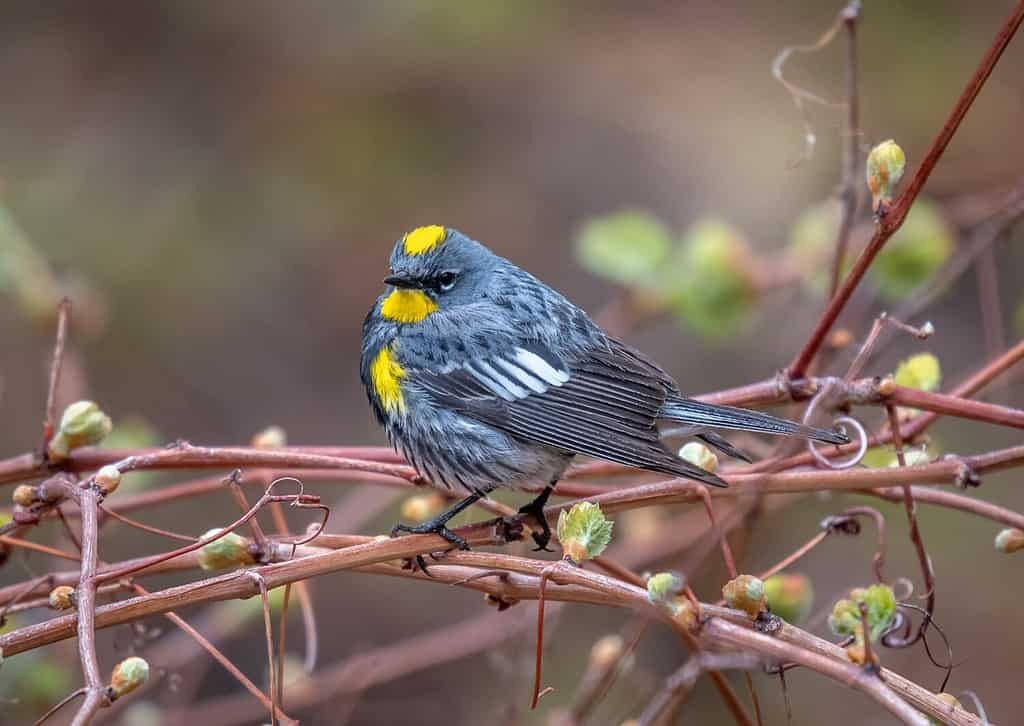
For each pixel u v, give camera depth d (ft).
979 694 40.50
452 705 41.22
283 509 44.42
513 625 29.04
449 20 57.31
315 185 53.42
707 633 18.02
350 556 19.26
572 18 58.95
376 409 27.76
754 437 30.12
